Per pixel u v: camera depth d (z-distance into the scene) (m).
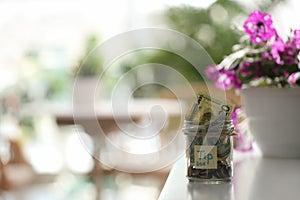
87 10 6.33
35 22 6.47
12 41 6.46
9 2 6.45
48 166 5.07
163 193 0.90
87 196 4.19
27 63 6.42
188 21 4.69
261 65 1.36
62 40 6.43
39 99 6.23
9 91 6.23
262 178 1.05
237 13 4.25
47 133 5.86
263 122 1.32
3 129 3.95
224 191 0.91
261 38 1.29
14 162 3.75
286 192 0.90
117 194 3.90
